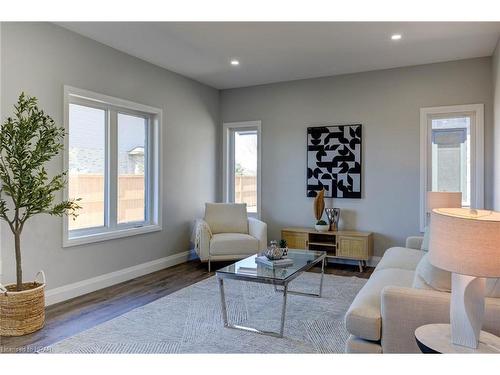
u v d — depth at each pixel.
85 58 3.80
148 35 3.78
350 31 3.68
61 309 3.30
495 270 1.44
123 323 2.95
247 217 5.40
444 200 3.58
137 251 4.50
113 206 4.29
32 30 3.29
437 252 1.58
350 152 5.14
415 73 4.77
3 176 2.72
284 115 5.63
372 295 2.32
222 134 6.09
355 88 5.14
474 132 4.54
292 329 2.84
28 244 3.27
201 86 5.67
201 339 2.65
